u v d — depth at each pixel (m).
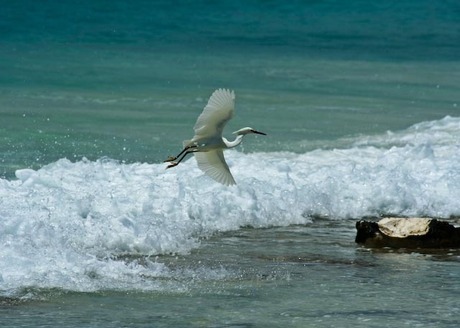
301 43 44.62
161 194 15.58
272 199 15.84
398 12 55.97
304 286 11.81
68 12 47.59
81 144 20.06
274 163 17.92
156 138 21.08
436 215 16.31
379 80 32.84
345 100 27.84
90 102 25.67
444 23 53.56
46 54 36.00
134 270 12.22
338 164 18.28
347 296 11.41
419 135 22.08
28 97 25.89
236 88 29.41
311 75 33.38
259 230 14.90
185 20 49.16
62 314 10.50
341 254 13.50
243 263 12.88
